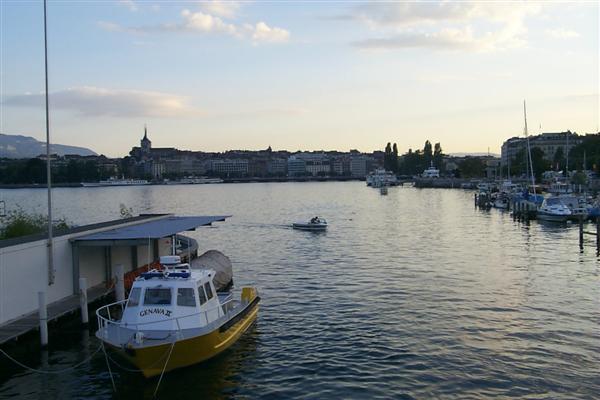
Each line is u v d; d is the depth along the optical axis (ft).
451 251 195.72
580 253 187.93
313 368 82.64
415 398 71.97
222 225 315.17
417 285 136.56
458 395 72.43
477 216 347.15
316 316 110.32
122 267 111.24
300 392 74.54
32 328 92.32
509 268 159.94
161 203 577.84
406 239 233.96
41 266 104.58
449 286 135.13
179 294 83.61
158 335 78.38
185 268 92.99
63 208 497.46
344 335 97.66
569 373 78.95
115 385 77.20
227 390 75.41
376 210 422.82
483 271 155.33
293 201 581.94
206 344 81.05
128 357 74.84
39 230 147.54
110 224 138.41
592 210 296.92
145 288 84.17
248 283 146.00
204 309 85.56
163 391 75.31
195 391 75.20
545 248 200.85
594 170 525.34
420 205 472.85
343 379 78.48
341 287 136.56
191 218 163.02
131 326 80.84
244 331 97.91
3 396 74.02
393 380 77.66
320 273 157.28
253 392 74.79
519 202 333.62
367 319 107.14
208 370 82.23
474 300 120.67
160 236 116.06
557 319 105.50
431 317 107.55
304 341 94.99
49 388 76.43
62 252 111.34
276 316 111.04
